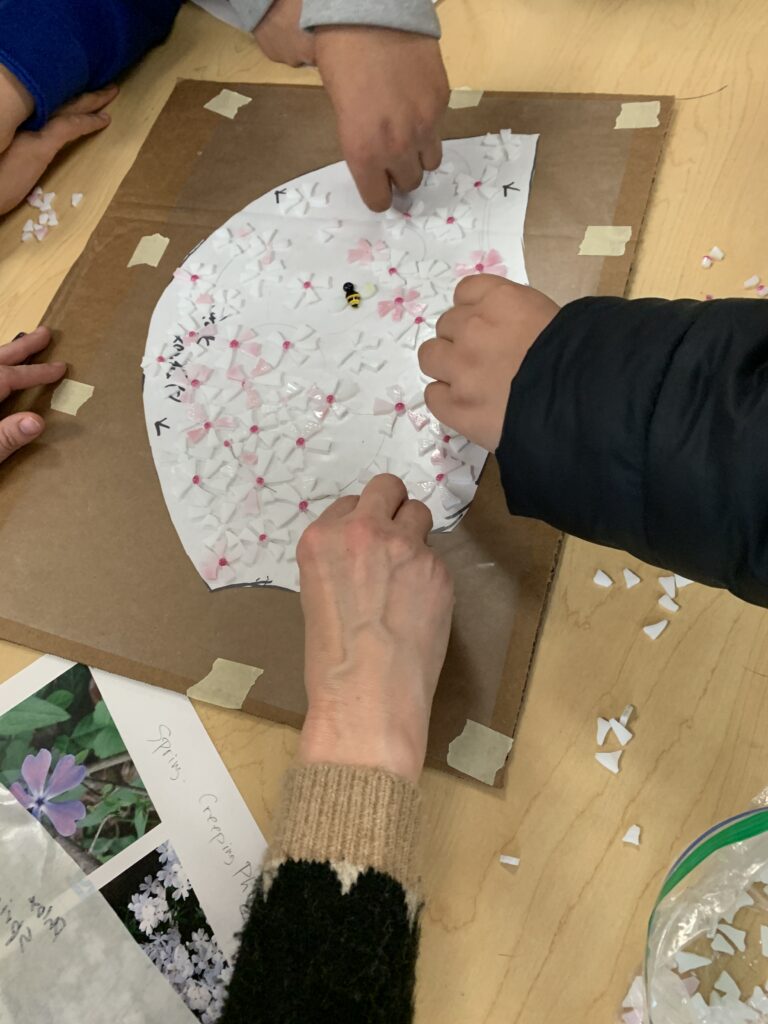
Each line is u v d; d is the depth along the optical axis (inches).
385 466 22.0
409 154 23.2
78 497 23.1
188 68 29.1
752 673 18.4
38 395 24.6
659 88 24.9
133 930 18.3
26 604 22.0
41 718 20.7
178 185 26.9
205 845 18.9
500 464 16.6
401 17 22.5
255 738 19.9
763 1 25.6
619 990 16.5
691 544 14.5
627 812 17.8
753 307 14.3
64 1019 17.6
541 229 23.6
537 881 17.5
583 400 15.1
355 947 13.7
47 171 28.3
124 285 25.7
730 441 13.5
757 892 16.8
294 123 26.9
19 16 26.3
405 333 23.3
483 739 18.6
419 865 17.5
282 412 23.1
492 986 16.8
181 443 23.2
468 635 19.6
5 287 26.7
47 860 19.1
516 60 26.5
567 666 19.2
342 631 17.8
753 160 23.3
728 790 17.6
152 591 21.7
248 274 25.0
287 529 21.8
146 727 20.3
